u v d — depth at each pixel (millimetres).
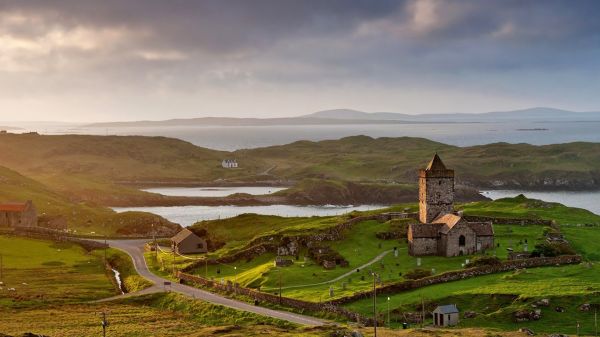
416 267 152750
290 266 161375
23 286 166875
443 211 186375
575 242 176750
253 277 154500
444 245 164625
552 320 113250
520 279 136000
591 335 105312
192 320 131000
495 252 163250
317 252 168250
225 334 107562
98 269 195750
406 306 122938
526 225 195125
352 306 125000
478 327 110438
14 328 121375
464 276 142000
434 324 115250
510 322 113438
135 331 118625
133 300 150875
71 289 165500
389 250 171625
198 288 158125
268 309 131750
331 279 147750
